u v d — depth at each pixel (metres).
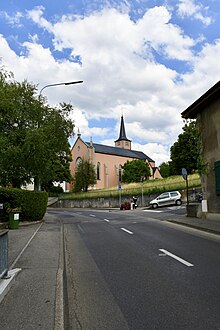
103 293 5.85
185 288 5.92
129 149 111.00
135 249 10.34
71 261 8.88
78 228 18.28
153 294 5.65
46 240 13.17
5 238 6.55
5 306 5.19
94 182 73.00
